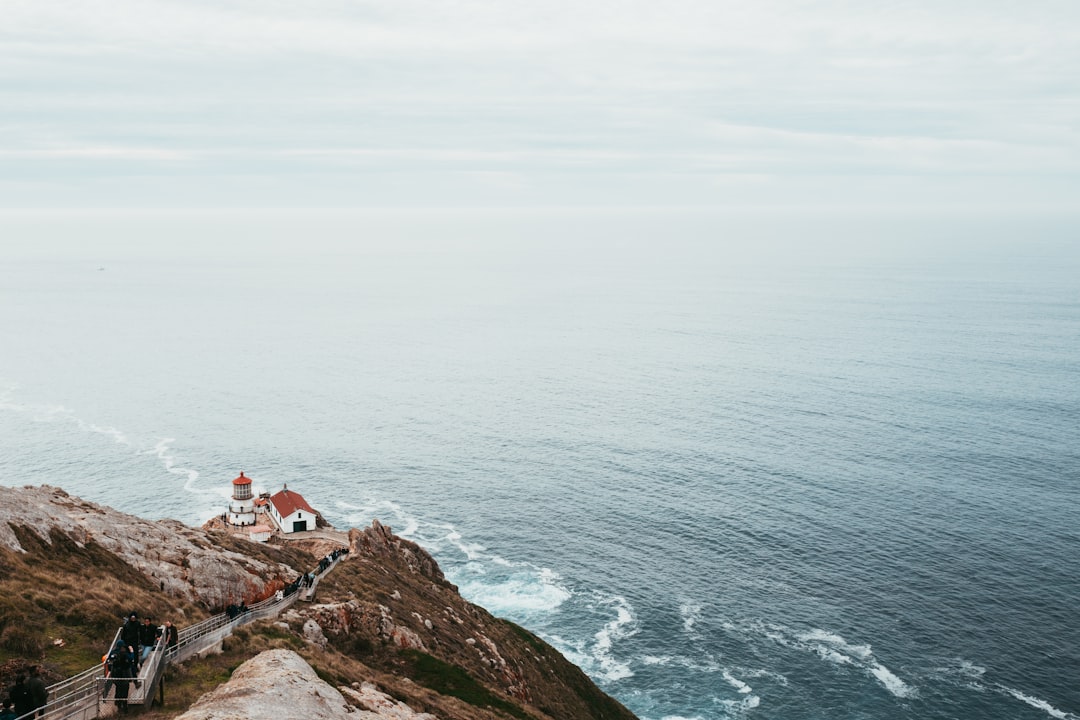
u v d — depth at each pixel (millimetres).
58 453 174375
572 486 149875
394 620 59531
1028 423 176250
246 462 168375
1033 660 91812
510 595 109250
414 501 144750
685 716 83500
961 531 123625
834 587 109000
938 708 84375
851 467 153250
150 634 33094
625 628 100750
